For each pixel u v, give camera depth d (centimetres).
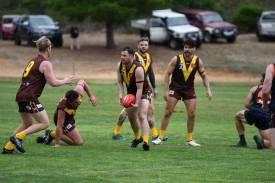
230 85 8625
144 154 2558
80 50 11088
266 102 2020
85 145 2844
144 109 2689
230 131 3744
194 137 3359
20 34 11044
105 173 2066
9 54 10306
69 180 1925
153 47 11375
